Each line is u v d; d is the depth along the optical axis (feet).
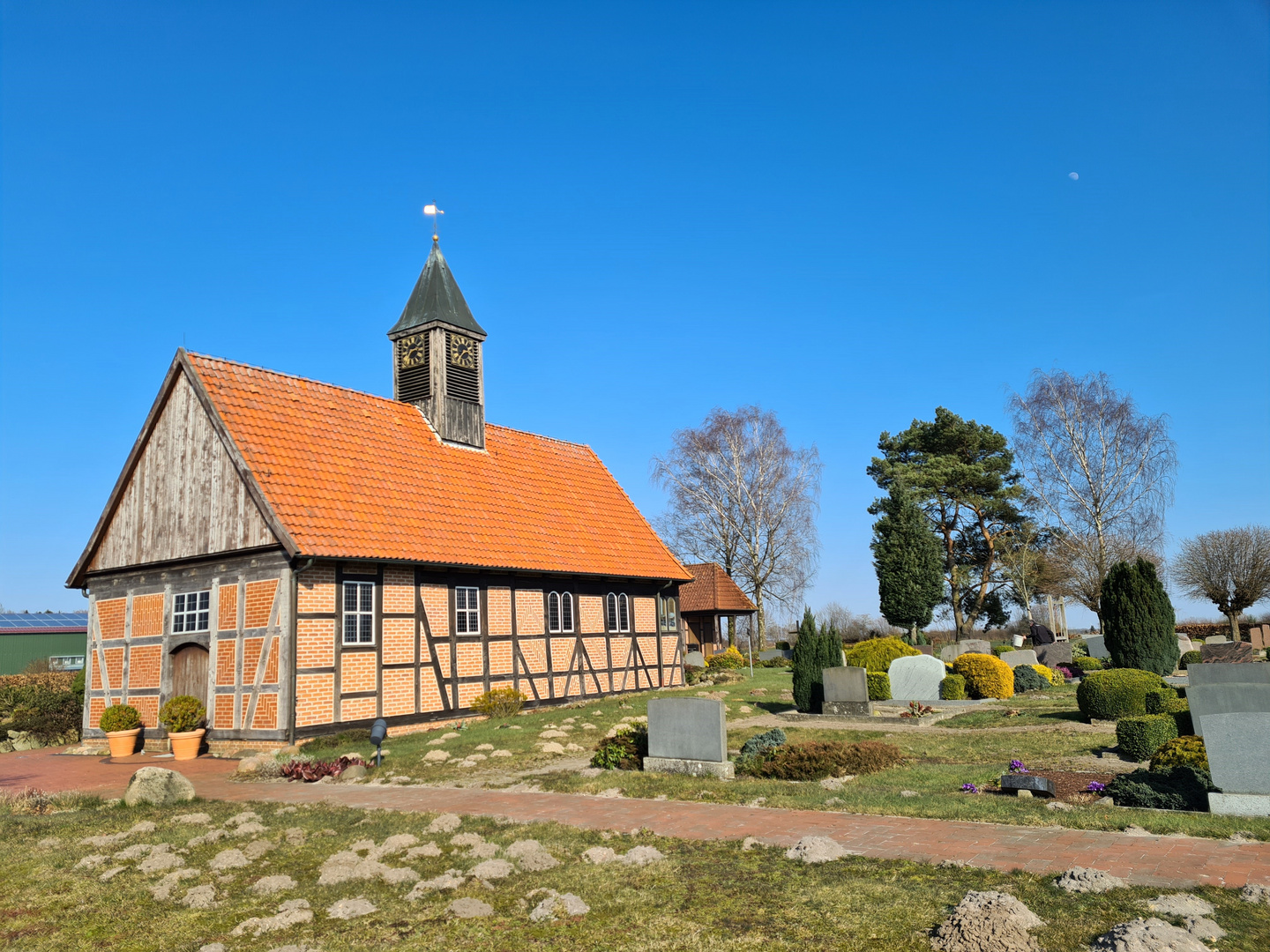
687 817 32.78
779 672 122.93
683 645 105.50
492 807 36.45
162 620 70.33
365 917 23.15
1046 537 166.30
